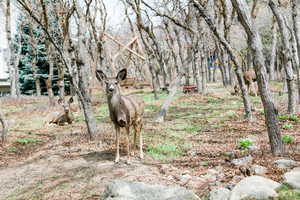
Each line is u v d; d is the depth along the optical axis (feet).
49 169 26.43
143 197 16.60
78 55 36.06
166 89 101.04
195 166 23.43
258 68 23.97
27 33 117.70
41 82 121.90
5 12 89.56
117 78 24.76
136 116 26.05
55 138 40.04
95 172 23.90
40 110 69.67
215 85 110.93
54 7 42.68
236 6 23.89
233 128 39.24
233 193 15.08
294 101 46.65
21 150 35.81
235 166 22.11
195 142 32.68
